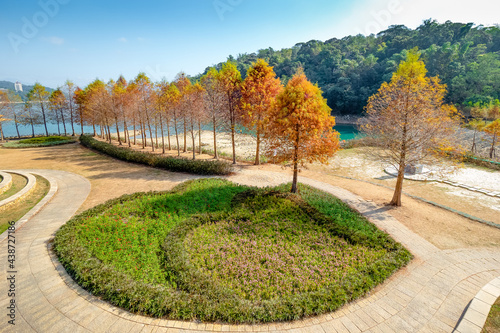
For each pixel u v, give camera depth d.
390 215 12.31
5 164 21.66
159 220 10.94
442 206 13.27
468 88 49.16
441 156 12.59
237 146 32.91
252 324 5.91
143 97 28.11
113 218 10.88
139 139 41.16
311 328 5.86
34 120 44.50
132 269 7.62
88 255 8.03
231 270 7.85
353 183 17.47
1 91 39.56
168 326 5.77
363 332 5.80
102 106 31.45
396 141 12.66
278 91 19.86
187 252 8.70
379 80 65.94
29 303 6.37
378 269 7.92
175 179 17.52
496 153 25.70
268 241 9.56
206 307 6.09
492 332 5.70
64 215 11.73
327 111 13.38
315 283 7.35
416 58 12.74
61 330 5.62
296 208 12.12
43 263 8.00
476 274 8.04
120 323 5.84
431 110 12.20
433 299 6.89
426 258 8.91
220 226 10.58
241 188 14.97
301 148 13.10
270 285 7.32
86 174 18.69
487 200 14.21
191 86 27.20
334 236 9.96
